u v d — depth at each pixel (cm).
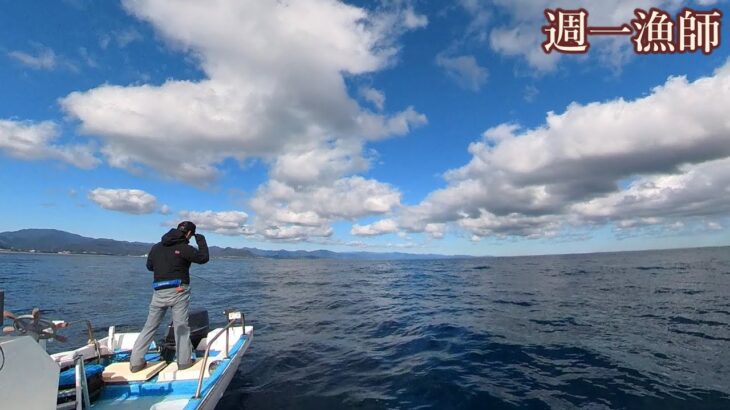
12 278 2573
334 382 629
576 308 1339
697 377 622
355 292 2130
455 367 692
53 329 451
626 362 710
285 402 549
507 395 562
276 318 1249
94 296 1728
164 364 518
